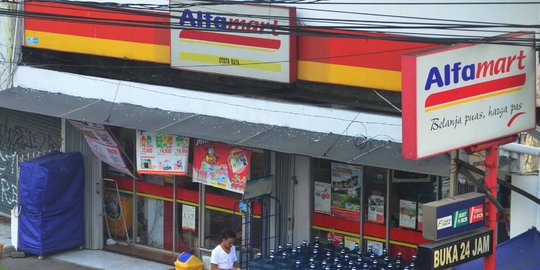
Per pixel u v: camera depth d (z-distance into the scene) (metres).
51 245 20.39
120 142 20.38
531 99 12.70
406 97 11.24
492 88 12.14
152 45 19.16
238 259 18.31
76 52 20.56
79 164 20.72
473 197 12.00
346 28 15.25
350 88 16.86
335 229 18.00
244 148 17.62
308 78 16.95
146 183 20.83
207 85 19.17
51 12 20.77
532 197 12.58
